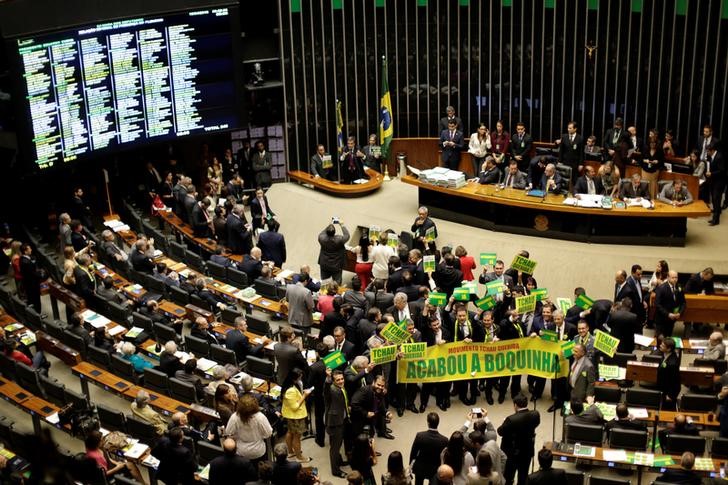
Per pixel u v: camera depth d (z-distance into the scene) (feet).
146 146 73.26
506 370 48.62
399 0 81.87
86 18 66.39
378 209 75.61
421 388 51.19
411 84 84.23
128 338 51.11
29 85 63.72
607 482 37.52
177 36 72.18
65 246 61.41
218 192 76.89
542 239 68.18
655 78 79.41
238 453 37.65
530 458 40.63
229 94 76.33
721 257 63.26
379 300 51.98
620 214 64.18
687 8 76.54
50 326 51.31
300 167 85.66
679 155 80.74
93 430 37.70
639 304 54.19
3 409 48.21
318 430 45.50
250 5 83.15
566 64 81.15
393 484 34.12
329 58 83.15
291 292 52.47
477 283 61.11
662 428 44.50
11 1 61.72
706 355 47.91
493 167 70.79
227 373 43.01
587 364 45.11
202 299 54.75
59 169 67.31
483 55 82.48
